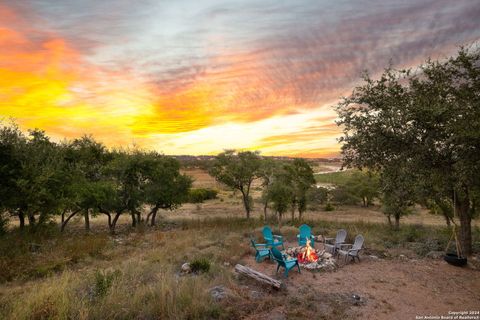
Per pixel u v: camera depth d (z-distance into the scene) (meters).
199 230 21.27
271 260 12.64
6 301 8.09
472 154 9.48
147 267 10.91
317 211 45.78
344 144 12.84
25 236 17.00
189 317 6.96
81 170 23.75
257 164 28.69
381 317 7.34
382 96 12.19
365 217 37.38
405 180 10.97
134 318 6.94
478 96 10.47
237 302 7.87
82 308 6.70
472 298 8.51
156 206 28.11
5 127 18.97
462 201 12.82
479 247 14.05
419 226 23.86
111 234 22.98
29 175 18.48
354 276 10.48
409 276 10.42
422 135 10.96
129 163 25.52
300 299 8.34
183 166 30.95
